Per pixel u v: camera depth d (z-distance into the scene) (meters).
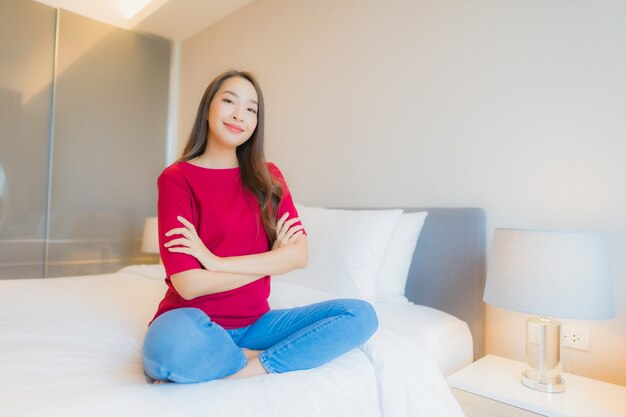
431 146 2.00
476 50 1.86
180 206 1.13
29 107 3.03
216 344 0.91
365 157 2.28
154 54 3.64
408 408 1.08
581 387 1.31
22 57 3.01
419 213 1.90
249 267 1.12
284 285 1.63
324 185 2.49
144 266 2.32
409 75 2.10
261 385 0.94
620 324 1.45
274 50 2.85
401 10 2.15
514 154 1.73
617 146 1.47
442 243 1.86
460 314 1.79
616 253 1.47
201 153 1.31
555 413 1.13
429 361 1.21
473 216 1.78
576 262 1.21
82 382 0.89
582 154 1.55
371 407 1.06
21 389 0.83
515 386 1.31
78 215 3.23
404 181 2.10
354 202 2.33
